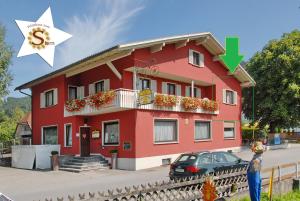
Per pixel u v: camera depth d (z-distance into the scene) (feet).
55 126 93.45
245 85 109.40
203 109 93.04
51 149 87.56
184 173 48.03
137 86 80.43
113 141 81.25
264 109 131.85
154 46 79.51
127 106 74.69
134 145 75.61
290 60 122.01
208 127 96.32
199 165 47.88
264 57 129.59
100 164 79.05
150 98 73.41
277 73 125.29
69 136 88.17
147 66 78.89
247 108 139.54
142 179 60.95
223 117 101.50
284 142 127.34
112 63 81.30
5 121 166.20
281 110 123.75
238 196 37.88
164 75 85.35
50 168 83.87
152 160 78.54
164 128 82.94
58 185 57.98
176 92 92.63
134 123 75.97
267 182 42.96
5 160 97.71
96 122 85.66
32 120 104.12
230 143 103.60
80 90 90.79
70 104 86.17
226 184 37.78
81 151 85.46
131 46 73.00
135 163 75.00
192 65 90.89
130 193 27.09
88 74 89.25
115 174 69.10
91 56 76.18
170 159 82.79
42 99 99.25
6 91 106.73
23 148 89.76
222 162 50.42
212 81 97.45
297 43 126.41
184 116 87.97
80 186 55.93
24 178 68.39
